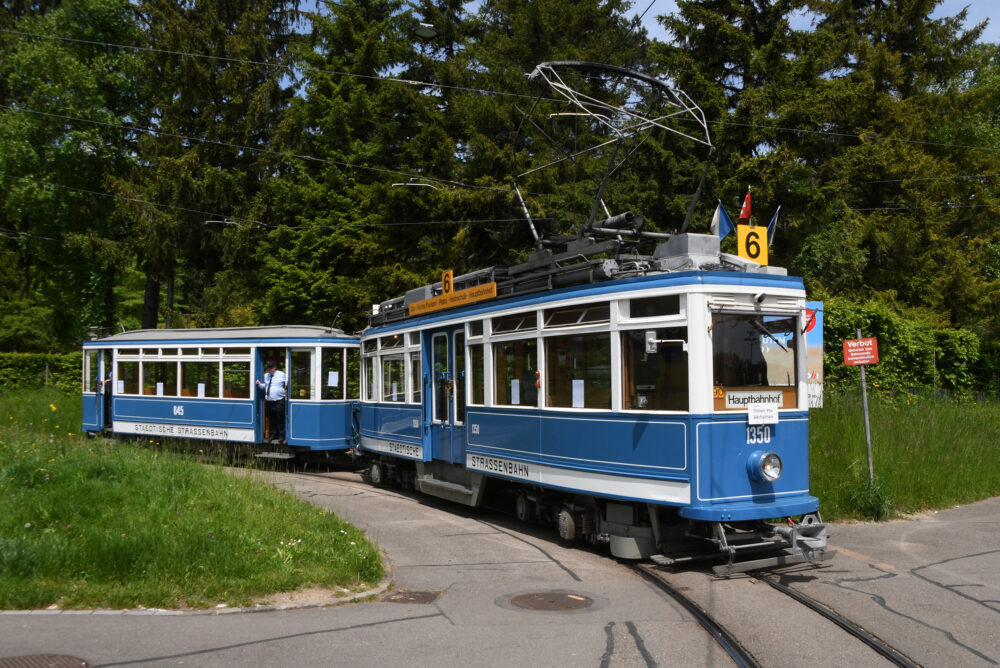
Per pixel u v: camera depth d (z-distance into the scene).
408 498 13.55
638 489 8.44
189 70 31.69
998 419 16.28
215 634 5.97
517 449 10.33
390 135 28.00
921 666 5.46
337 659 5.48
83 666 5.19
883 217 25.42
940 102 26.20
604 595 7.39
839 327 17.73
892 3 27.20
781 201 22.52
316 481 15.32
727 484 8.07
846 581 7.88
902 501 11.89
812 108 21.72
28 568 6.88
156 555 7.26
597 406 8.96
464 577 8.11
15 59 32.09
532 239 24.39
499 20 29.52
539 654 5.65
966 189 28.31
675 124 23.73
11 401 25.27
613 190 24.28
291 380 16.77
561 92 12.47
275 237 29.47
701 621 6.50
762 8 24.59
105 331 21.50
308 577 7.47
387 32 30.06
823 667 5.44
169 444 17.52
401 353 13.84
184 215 31.66
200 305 44.50
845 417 13.75
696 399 8.01
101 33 33.25
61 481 9.26
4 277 39.75
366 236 25.48
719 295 8.17
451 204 23.50
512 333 10.45
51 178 32.50
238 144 32.91
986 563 8.66
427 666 5.38
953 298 26.14
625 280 8.66
